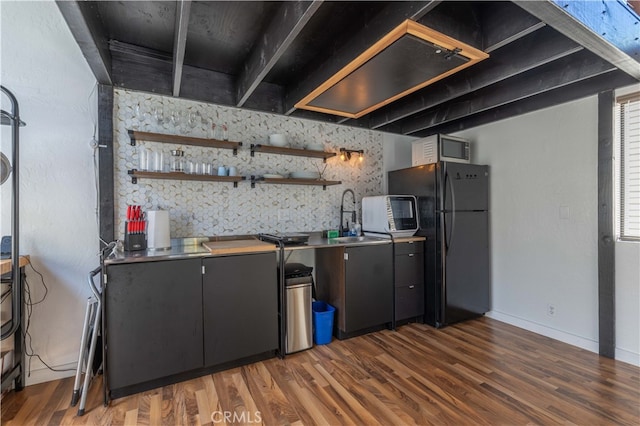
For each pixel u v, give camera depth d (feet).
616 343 8.35
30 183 7.30
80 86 7.77
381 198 10.95
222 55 8.25
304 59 8.38
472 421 5.97
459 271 10.94
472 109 10.19
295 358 8.55
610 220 8.45
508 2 6.05
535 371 7.77
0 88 5.83
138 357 6.81
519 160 10.73
